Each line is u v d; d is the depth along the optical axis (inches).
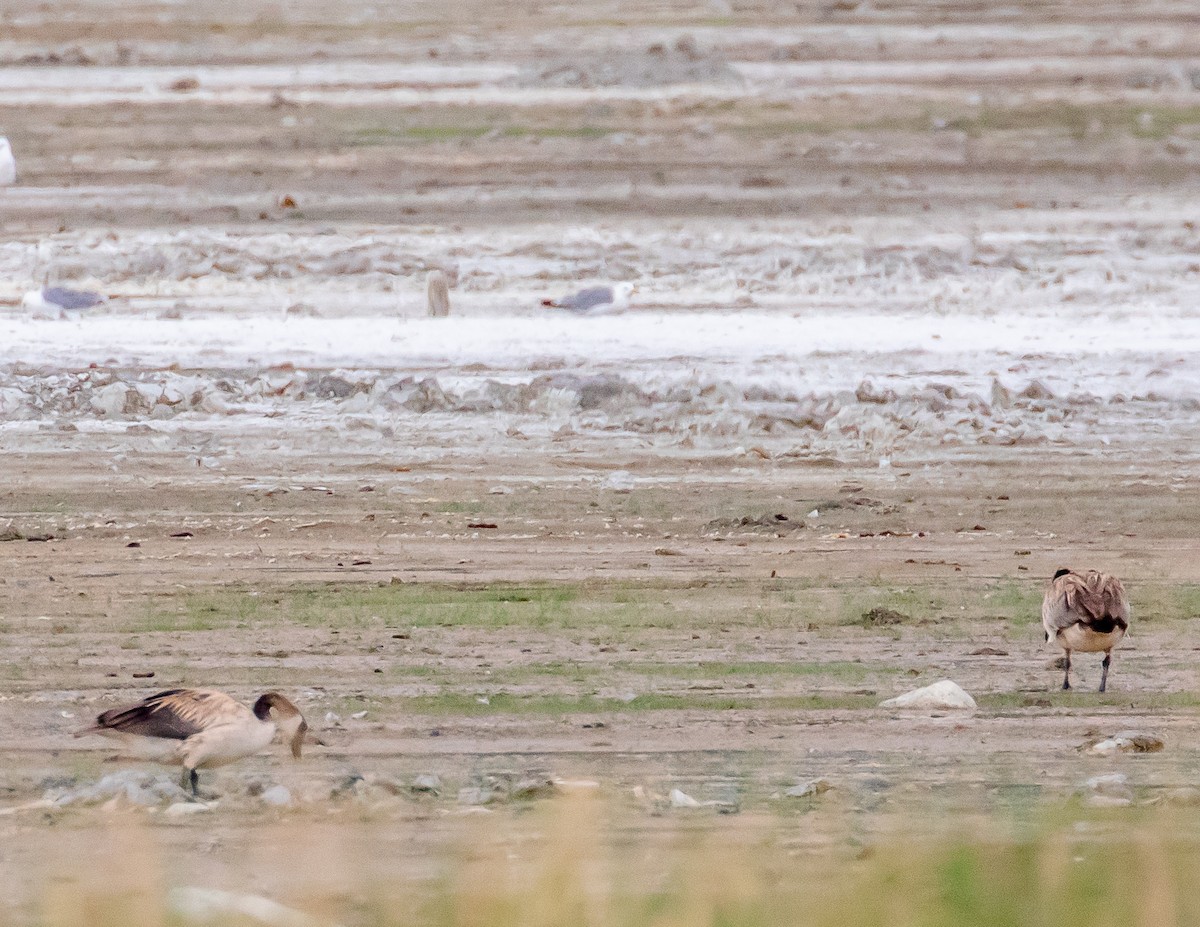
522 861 1106.7
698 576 2576.3
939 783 1464.1
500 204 7116.1
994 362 4419.3
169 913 932.0
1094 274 5679.1
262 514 3080.7
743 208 7106.3
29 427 3777.1
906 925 861.8
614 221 6845.5
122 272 5743.1
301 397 4037.9
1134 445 3767.2
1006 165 7810.0
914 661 2031.3
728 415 3870.6
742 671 1971.0
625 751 1599.4
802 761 1561.3
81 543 2829.7
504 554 2753.4
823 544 2866.6
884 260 5816.9
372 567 2642.7
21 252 5989.2
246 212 6998.0
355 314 5108.3
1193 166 7849.4
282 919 936.9
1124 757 1573.6
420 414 3929.6
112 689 1871.3
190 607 2335.1
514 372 4269.2
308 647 2095.2
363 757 1561.3
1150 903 865.5
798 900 896.9
